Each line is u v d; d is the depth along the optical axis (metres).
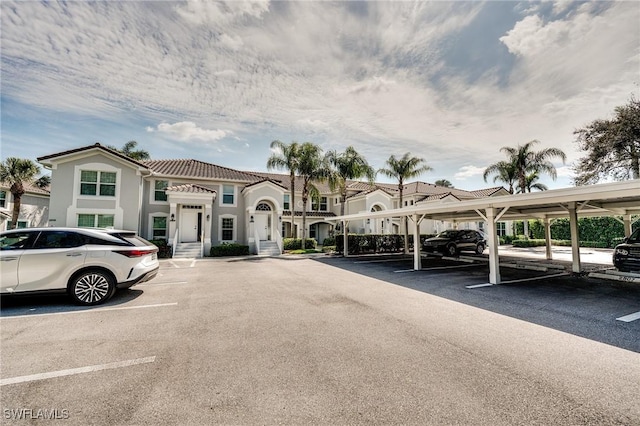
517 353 3.93
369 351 3.99
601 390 2.97
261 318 5.54
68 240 6.31
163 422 2.45
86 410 2.63
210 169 23.56
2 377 3.24
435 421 2.46
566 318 5.52
